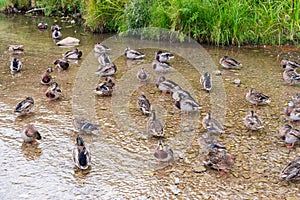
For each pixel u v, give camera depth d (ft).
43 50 48.60
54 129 28.35
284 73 37.47
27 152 25.22
